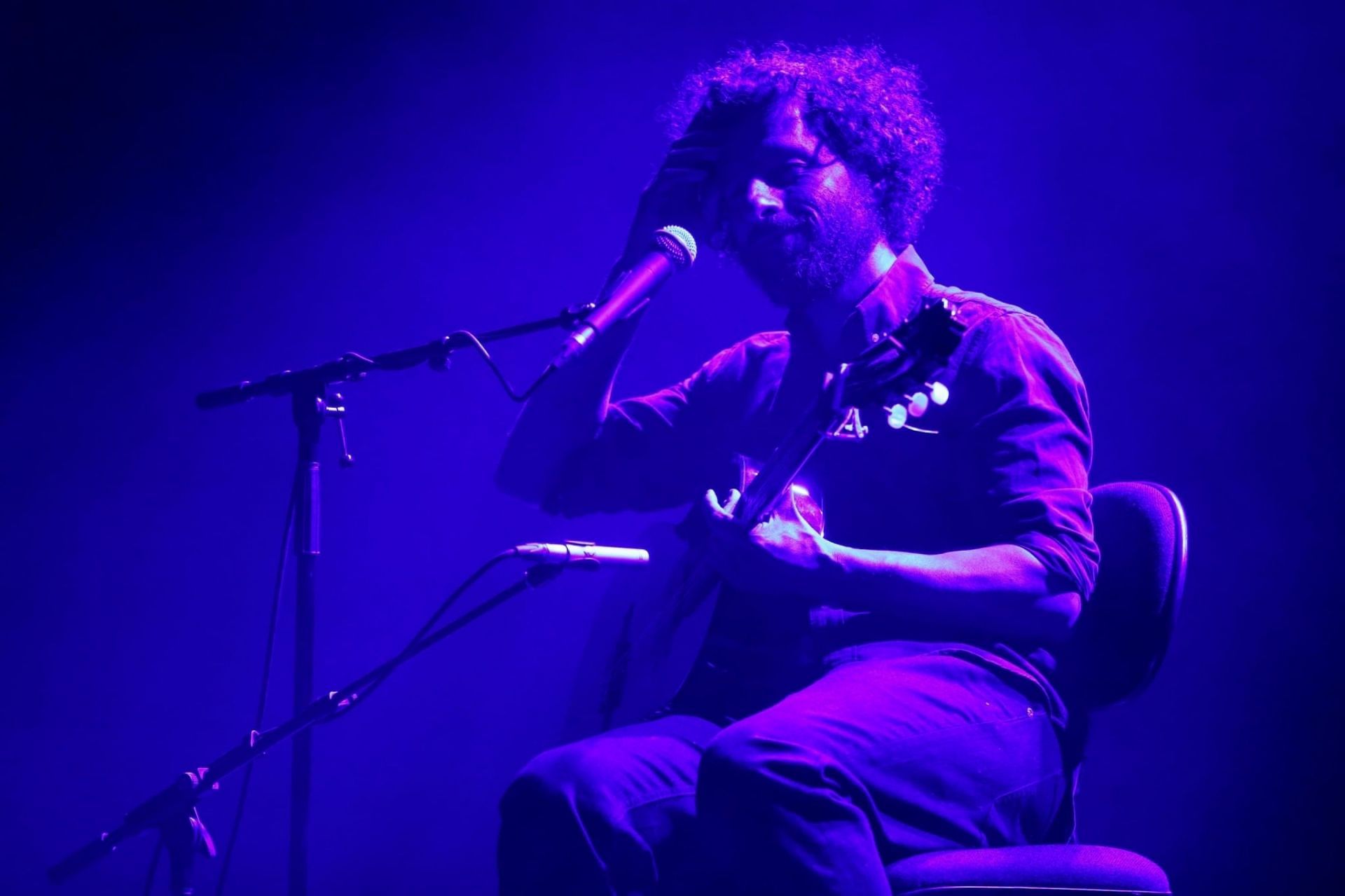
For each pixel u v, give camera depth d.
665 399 6.80
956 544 5.43
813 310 6.11
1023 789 4.91
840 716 4.65
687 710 5.49
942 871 4.44
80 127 15.01
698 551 5.96
